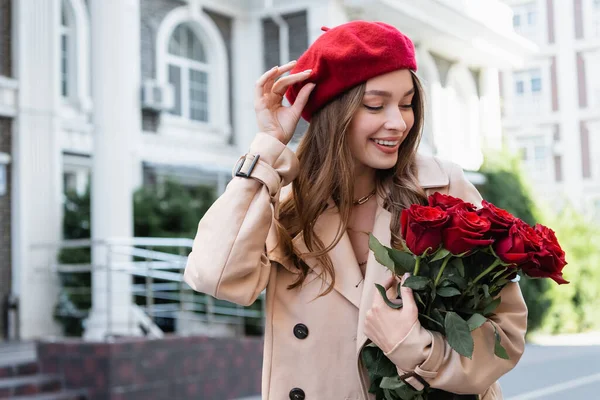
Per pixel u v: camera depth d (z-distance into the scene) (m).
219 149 13.76
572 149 27.89
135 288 10.26
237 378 8.58
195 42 13.82
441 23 14.61
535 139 28.41
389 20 13.70
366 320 1.84
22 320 10.48
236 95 14.14
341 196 2.02
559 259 1.75
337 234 2.02
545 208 17.61
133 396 7.55
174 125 13.08
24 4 10.97
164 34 12.97
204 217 2.01
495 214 1.75
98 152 8.88
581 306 17.95
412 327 1.78
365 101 1.97
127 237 8.94
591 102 27.72
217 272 1.93
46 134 11.02
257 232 1.94
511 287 1.90
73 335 10.62
